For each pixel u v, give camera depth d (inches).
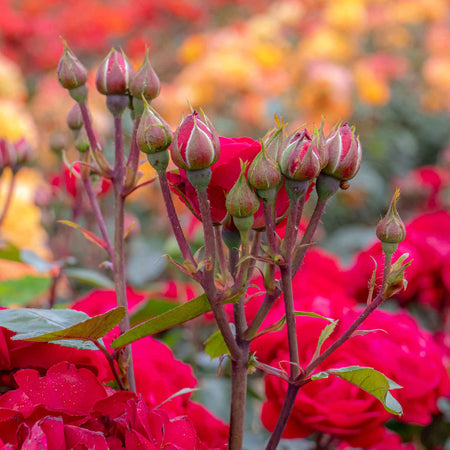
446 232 36.2
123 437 19.6
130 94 20.8
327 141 19.2
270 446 20.1
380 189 83.5
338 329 25.0
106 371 21.6
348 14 95.7
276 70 78.1
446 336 34.6
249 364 19.8
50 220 35.9
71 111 22.1
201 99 70.7
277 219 19.8
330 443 25.7
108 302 29.5
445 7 108.9
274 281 19.4
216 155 18.6
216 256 20.1
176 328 34.9
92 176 22.7
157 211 62.2
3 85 55.5
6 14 83.3
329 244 64.7
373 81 84.7
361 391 24.4
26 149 27.9
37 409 19.3
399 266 19.4
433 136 107.7
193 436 20.1
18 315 20.0
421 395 25.0
